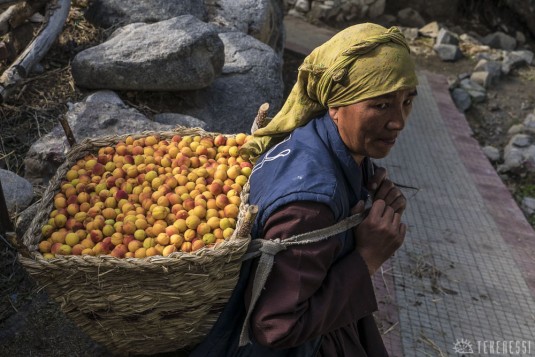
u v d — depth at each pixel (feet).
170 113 12.03
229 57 13.85
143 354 5.93
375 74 4.49
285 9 27.61
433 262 12.32
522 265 12.72
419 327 10.20
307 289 4.61
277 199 4.65
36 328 7.52
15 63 11.32
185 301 5.14
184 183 6.17
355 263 4.94
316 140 4.93
